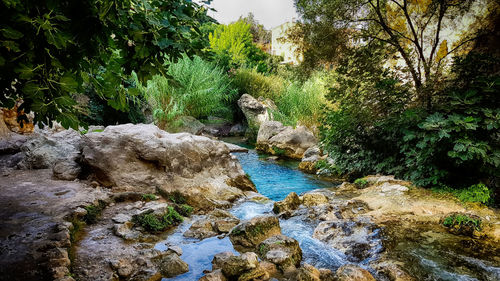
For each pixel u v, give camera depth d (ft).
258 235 11.60
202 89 37.19
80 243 10.12
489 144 15.31
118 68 5.82
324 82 38.88
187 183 16.16
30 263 8.18
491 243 11.51
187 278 8.94
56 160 17.15
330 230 12.65
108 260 9.20
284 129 36.35
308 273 8.86
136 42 5.16
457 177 17.03
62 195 13.15
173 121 34.71
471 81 17.29
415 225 13.15
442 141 16.14
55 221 10.66
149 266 9.16
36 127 22.91
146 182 15.42
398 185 17.53
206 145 18.44
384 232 12.27
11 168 16.53
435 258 10.50
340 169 24.75
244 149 35.88
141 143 16.06
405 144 18.24
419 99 19.38
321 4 22.80
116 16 4.74
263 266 9.50
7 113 21.13
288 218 14.62
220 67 49.01
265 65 66.95
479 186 15.46
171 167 16.26
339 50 23.94
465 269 9.81
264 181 24.45
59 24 4.57
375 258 10.55
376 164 21.75
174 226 12.73
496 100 15.81
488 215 13.60
